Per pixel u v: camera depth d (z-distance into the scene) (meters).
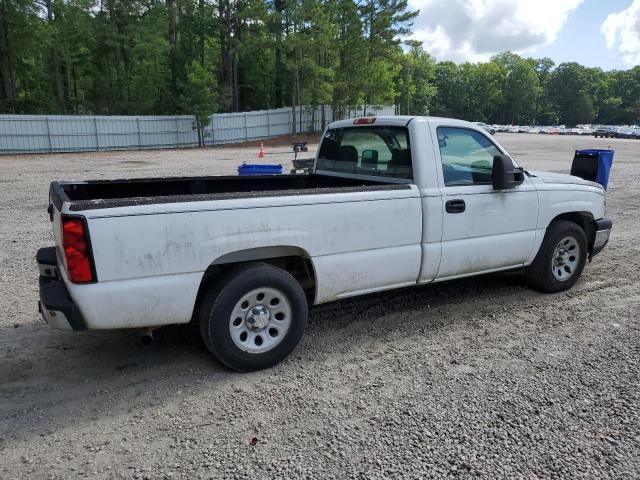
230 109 47.84
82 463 2.74
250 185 5.29
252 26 44.75
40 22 38.00
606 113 139.75
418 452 2.85
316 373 3.77
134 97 43.47
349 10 44.25
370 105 51.19
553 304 5.22
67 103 41.34
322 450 2.86
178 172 17.62
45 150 30.80
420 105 85.81
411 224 4.30
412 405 3.33
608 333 4.51
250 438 2.97
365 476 2.65
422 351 4.14
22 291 5.41
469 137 4.73
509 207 4.88
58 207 3.43
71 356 4.00
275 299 3.84
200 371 3.79
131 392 3.48
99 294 3.18
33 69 42.09
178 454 2.82
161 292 3.35
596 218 5.74
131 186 4.64
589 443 2.94
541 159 24.27
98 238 3.14
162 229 3.31
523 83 129.75
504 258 4.97
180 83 37.50
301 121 46.41
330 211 3.89
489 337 4.41
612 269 6.51
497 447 2.90
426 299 5.33
